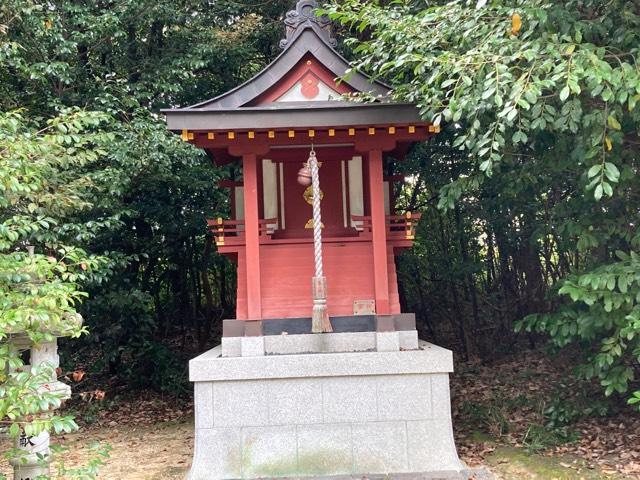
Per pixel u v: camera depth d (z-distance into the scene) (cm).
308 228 596
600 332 610
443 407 507
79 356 958
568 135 531
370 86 546
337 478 488
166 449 653
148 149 765
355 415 505
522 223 889
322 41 546
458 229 1021
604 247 632
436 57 487
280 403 505
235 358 507
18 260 387
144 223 1000
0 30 657
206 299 1202
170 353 959
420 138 543
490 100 462
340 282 554
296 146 588
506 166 622
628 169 490
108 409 877
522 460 526
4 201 462
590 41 486
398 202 1108
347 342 536
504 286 1062
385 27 569
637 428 581
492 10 489
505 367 940
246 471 497
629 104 405
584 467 503
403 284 1112
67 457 625
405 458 501
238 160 646
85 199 711
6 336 344
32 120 720
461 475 486
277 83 545
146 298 848
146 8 859
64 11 803
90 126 739
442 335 1148
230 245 561
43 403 315
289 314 546
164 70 870
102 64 909
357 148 545
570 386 713
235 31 959
